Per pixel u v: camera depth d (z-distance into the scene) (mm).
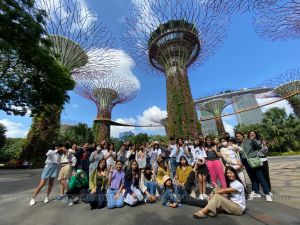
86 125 34938
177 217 4219
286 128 32062
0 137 24000
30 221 4168
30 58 14008
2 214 4594
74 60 21047
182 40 22016
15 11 12406
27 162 18031
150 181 5793
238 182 4398
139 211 4734
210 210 4145
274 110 34281
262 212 4234
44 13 14625
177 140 7836
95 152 7113
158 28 22281
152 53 23828
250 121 90375
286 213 4121
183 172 5824
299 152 30812
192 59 24391
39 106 16953
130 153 7926
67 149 6113
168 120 21859
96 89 31594
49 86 15898
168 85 22609
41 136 19031
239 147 5961
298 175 9180
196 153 6867
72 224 3996
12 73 14664
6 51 12836
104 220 4184
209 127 80250
